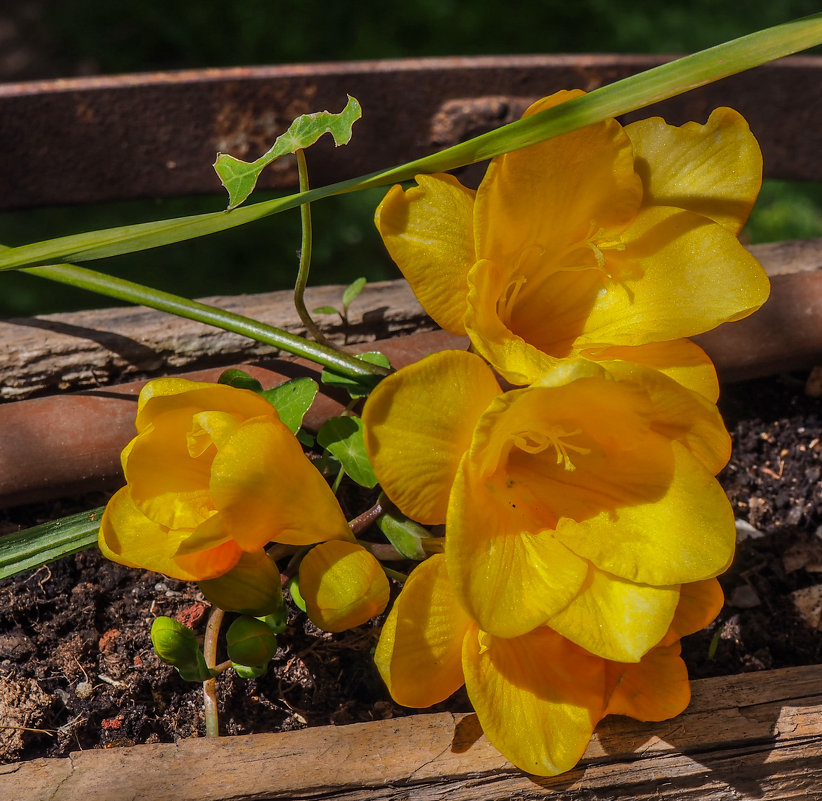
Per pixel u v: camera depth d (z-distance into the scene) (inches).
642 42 34.9
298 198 11.2
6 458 12.6
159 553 10.5
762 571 13.7
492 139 10.8
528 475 11.1
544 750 10.8
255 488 10.2
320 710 12.3
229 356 14.3
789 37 10.9
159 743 11.4
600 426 10.8
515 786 11.3
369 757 11.2
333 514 10.7
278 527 10.5
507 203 11.0
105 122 16.1
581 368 9.9
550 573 10.7
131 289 12.6
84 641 12.4
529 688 11.0
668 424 10.7
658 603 10.6
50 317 14.4
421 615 10.7
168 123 16.2
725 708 11.9
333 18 34.4
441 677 10.9
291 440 10.6
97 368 14.0
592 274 11.5
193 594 12.8
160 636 11.0
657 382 10.2
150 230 11.3
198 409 10.5
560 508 10.9
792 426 14.7
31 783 10.9
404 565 12.9
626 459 10.9
